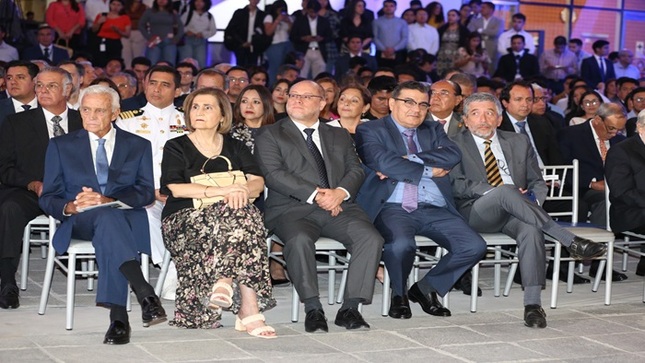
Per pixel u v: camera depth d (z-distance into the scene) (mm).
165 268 6020
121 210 5441
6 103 7039
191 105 5570
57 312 5734
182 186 5410
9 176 6191
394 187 6125
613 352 5242
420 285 6086
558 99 13477
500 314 6090
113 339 5008
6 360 4621
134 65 10320
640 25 18328
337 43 13820
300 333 5410
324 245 5738
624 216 6852
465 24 15625
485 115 6426
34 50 11953
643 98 10383
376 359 4910
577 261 7488
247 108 6625
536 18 17422
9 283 5848
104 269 5113
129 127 6570
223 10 14570
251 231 5277
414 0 14922
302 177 5926
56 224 5578
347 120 6812
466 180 6328
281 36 13672
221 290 5117
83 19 12906
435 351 5117
